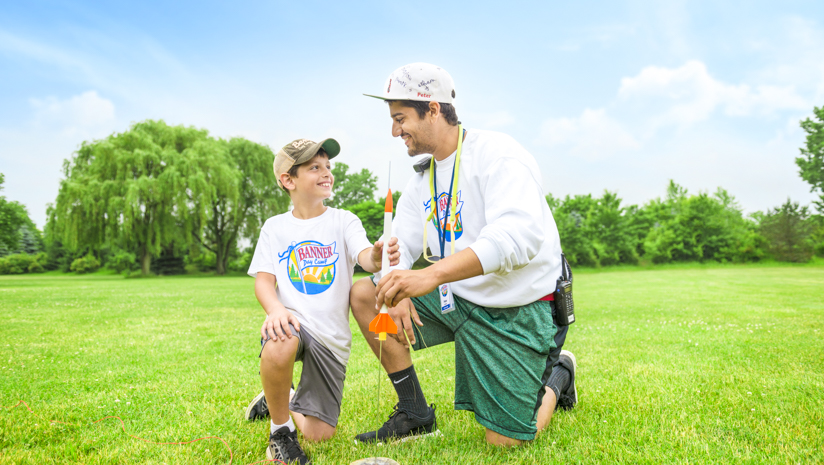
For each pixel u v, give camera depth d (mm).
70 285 16844
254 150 34969
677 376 2961
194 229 33344
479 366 1868
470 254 1554
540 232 1677
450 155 2047
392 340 1979
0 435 2018
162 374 3182
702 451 1784
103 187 26781
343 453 1800
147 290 13273
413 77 1913
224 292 12445
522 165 1821
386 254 1569
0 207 27750
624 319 6188
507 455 1737
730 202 43562
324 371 1918
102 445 1938
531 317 1840
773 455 1752
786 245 35438
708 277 19531
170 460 1772
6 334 4988
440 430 2080
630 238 37719
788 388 2660
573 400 2350
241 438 1998
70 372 3232
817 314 6445
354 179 44969
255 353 3957
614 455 1750
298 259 2016
